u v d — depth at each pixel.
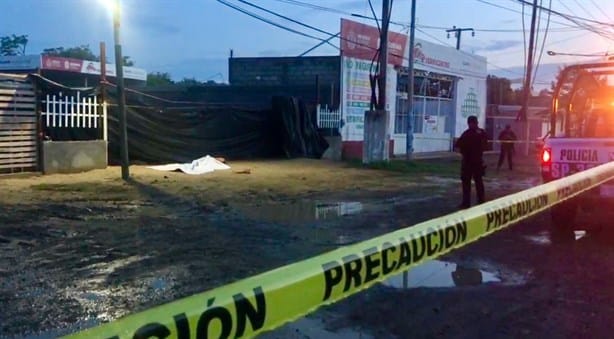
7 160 12.80
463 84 34.12
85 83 34.09
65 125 14.16
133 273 5.77
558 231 8.19
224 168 16.41
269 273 1.76
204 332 1.47
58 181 12.48
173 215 9.05
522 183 15.81
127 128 16.02
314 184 13.75
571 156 7.71
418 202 11.27
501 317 4.69
